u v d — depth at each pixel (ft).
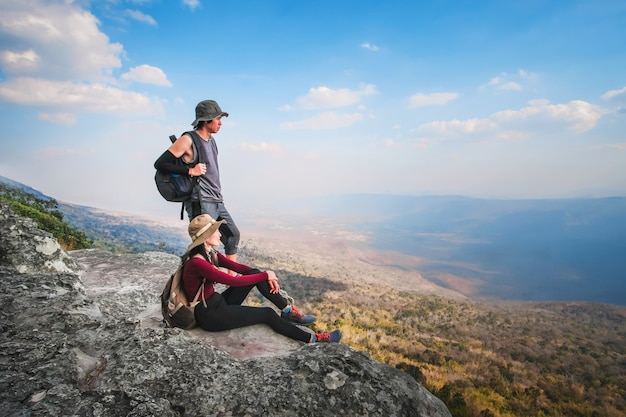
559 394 214.48
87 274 20.04
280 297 12.16
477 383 214.48
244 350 10.23
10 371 7.06
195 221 11.15
